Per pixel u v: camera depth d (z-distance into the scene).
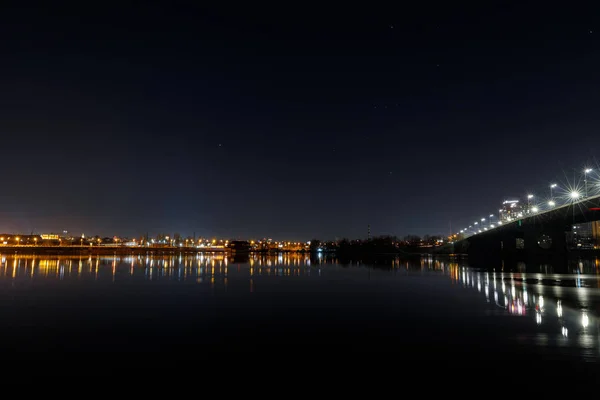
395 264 147.75
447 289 61.53
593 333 31.27
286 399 19.56
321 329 33.81
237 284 70.44
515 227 138.75
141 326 35.06
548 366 23.56
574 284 67.69
